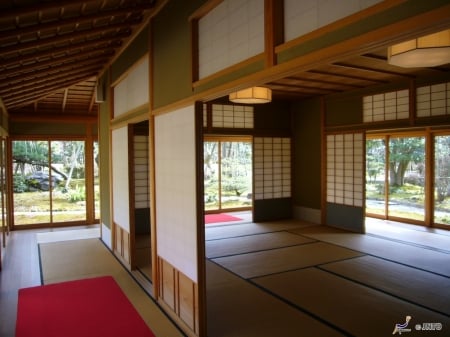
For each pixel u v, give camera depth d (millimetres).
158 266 3750
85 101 7648
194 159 2922
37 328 3146
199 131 2916
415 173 7449
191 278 2990
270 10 2031
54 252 5715
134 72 4500
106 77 5926
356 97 6594
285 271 4484
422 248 5441
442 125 5316
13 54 3566
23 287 4160
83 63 5285
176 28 3232
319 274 4355
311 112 7625
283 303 3549
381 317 3227
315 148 7539
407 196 7574
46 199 7941
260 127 7785
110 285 4211
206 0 2682
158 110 3615
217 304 3541
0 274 4637
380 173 8234
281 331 3004
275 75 2045
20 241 6480
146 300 3783
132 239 4777
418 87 5617
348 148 6805
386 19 1430
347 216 6844
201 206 2916
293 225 7352
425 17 1287
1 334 3043
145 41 3988
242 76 2305
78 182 8250
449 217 6656
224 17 2576
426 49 3139
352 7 1594
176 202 3277
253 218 7730
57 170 8062
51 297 3854
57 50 3914
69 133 8016
